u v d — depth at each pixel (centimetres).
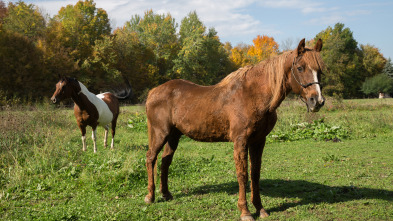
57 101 709
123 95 1014
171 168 588
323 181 523
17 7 3659
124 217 365
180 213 378
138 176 527
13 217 365
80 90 733
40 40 3309
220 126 375
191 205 408
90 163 590
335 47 5397
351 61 5456
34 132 793
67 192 464
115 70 3934
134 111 1781
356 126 1187
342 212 378
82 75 3656
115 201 430
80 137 1005
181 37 5703
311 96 321
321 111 1839
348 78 5366
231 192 469
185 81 435
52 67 3284
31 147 679
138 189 486
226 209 395
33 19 3597
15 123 823
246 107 352
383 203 405
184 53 5019
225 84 384
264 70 355
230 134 367
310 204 407
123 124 1320
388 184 493
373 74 5697
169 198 440
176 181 530
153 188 426
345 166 625
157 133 422
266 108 347
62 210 385
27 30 3588
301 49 332
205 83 5206
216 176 566
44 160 583
